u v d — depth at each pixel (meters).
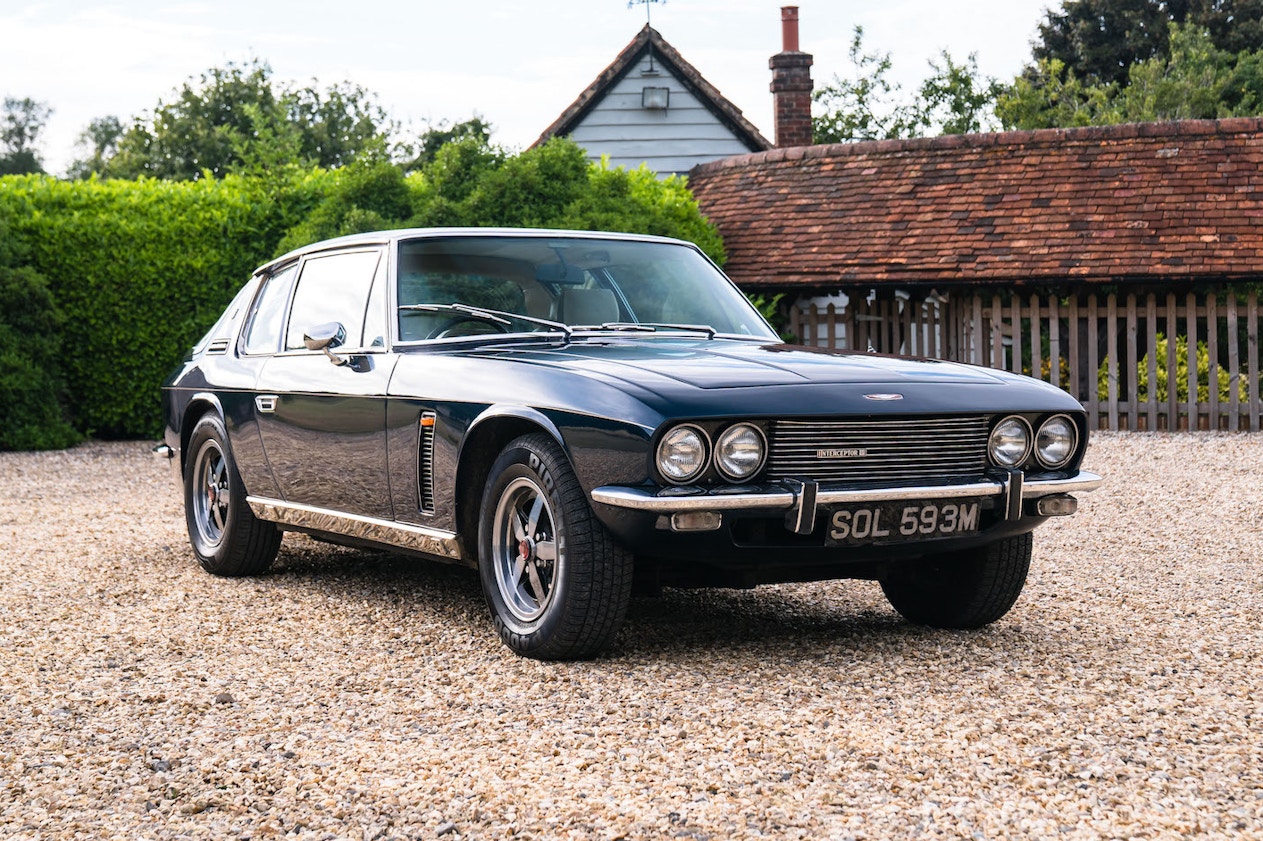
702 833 3.14
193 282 16.19
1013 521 4.77
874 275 16.66
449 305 5.52
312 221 14.87
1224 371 18.02
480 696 4.37
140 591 6.43
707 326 5.73
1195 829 3.14
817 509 4.45
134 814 3.38
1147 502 9.66
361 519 5.64
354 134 50.78
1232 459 12.24
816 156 19.23
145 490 11.43
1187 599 6.08
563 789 3.46
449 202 14.44
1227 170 16.44
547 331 5.46
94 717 4.25
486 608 5.84
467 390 4.94
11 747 3.95
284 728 4.08
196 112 47.91
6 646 5.27
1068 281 15.64
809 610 5.88
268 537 6.67
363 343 5.65
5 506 10.42
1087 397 17.88
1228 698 4.29
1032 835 3.11
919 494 4.54
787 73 26.38
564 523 4.57
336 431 5.71
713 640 5.17
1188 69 38.94
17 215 15.73
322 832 3.22
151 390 16.14
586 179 15.50
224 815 3.36
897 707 4.16
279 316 6.52
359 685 4.57
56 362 15.85
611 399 4.42
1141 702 4.23
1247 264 15.09
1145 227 15.97
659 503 4.23
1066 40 49.06
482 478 5.08
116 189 16.33
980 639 5.20
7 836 3.23
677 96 25.06
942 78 43.50
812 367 4.78
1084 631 5.36
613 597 4.57
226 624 5.62
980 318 16.47
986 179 17.52
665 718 4.07
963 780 3.48
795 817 3.23
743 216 18.75
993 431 4.77
